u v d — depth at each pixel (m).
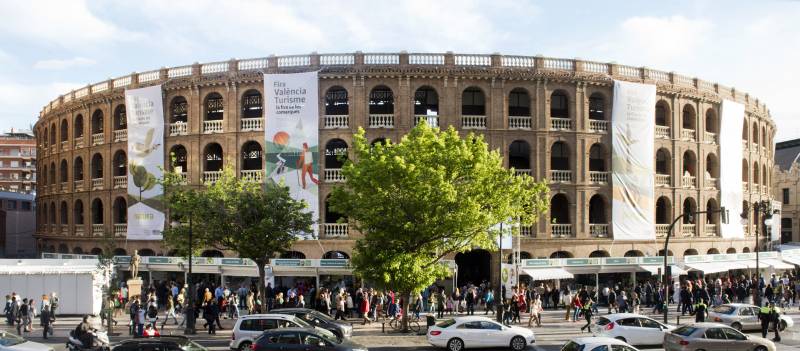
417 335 35.38
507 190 36.03
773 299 46.81
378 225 34.50
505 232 37.38
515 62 52.38
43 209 70.88
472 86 51.88
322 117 51.28
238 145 52.75
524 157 54.41
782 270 64.88
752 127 66.38
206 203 37.16
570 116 53.34
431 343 31.06
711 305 46.88
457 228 34.09
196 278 53.72
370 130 50.91
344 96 54.12
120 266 47.59
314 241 50.72
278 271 46.56
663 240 55.75
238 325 29.23
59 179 65.50
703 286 48.09
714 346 27.92
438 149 35.03
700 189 58.19
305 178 50.50
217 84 53.44
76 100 61.66
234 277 52.03
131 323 35.44
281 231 37.41
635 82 54.94
